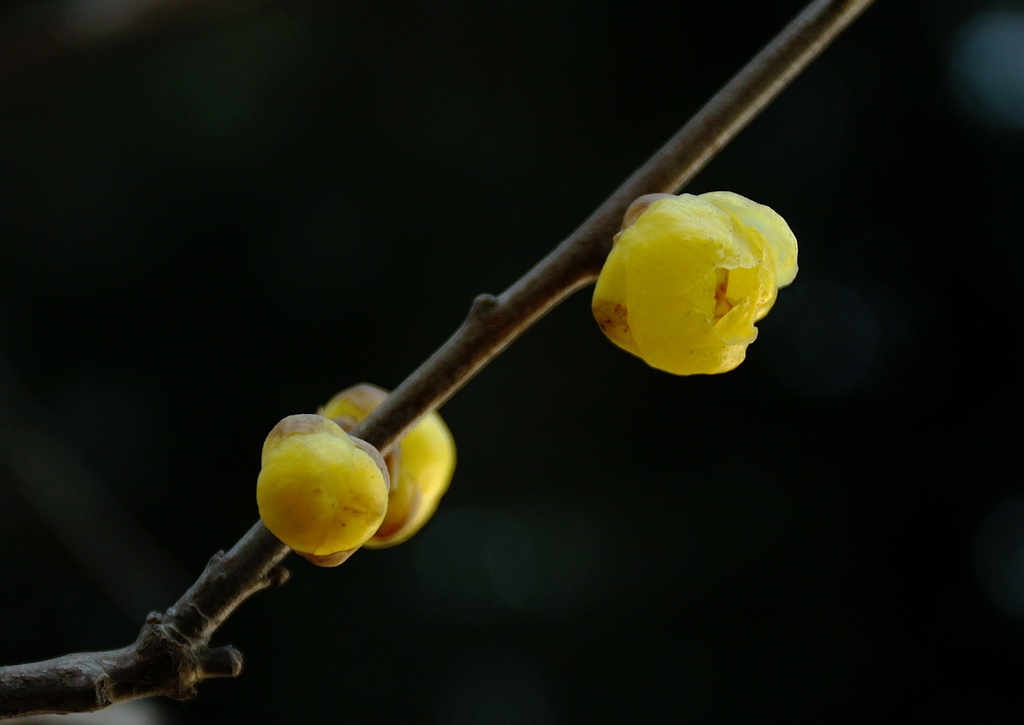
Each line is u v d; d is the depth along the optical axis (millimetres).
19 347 1347
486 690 1287
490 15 1344
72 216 1356
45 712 332
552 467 1317
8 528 981
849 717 1259
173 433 1365
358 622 1296
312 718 1283
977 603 1268
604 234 341
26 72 667
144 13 660
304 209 1356
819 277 1329
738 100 346
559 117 1362
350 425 346
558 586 1288
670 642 1276
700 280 333
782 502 1305
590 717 1265
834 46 1340
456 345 338
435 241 1352
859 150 1339
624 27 1355
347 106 1352
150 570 877
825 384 1324
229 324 1377
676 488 1314
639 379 1321
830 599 1285
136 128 1332
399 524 349
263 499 331
